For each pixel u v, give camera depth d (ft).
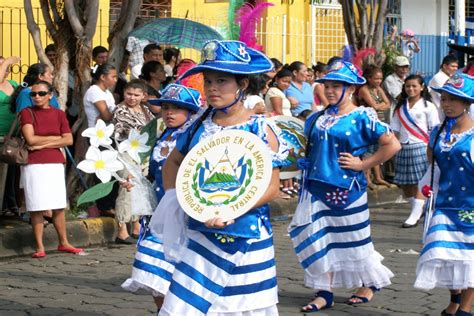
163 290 29.48
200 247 23.80
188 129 24.45
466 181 31.73
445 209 32.01
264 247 24.12
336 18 86.63
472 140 31.68
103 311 34.45
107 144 30.42
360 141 34.42
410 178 56.13
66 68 52.85
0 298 36.47
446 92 31.99
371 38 73.67
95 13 52.70
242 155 23.25
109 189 28.96
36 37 52.85
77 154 52.16
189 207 23.32
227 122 23.95
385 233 53.78
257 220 23.86
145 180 30.27
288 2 82.64
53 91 48.80
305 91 61.41
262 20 77.46
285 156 23.79
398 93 66.95
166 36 60.95
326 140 34.53
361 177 34.88
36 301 36.01
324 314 34.35
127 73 63.10
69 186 52.24
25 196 44.80
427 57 103.81
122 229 48.73
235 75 23.47
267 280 24.17
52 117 44.91
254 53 23.77
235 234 23.58
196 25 61.52
